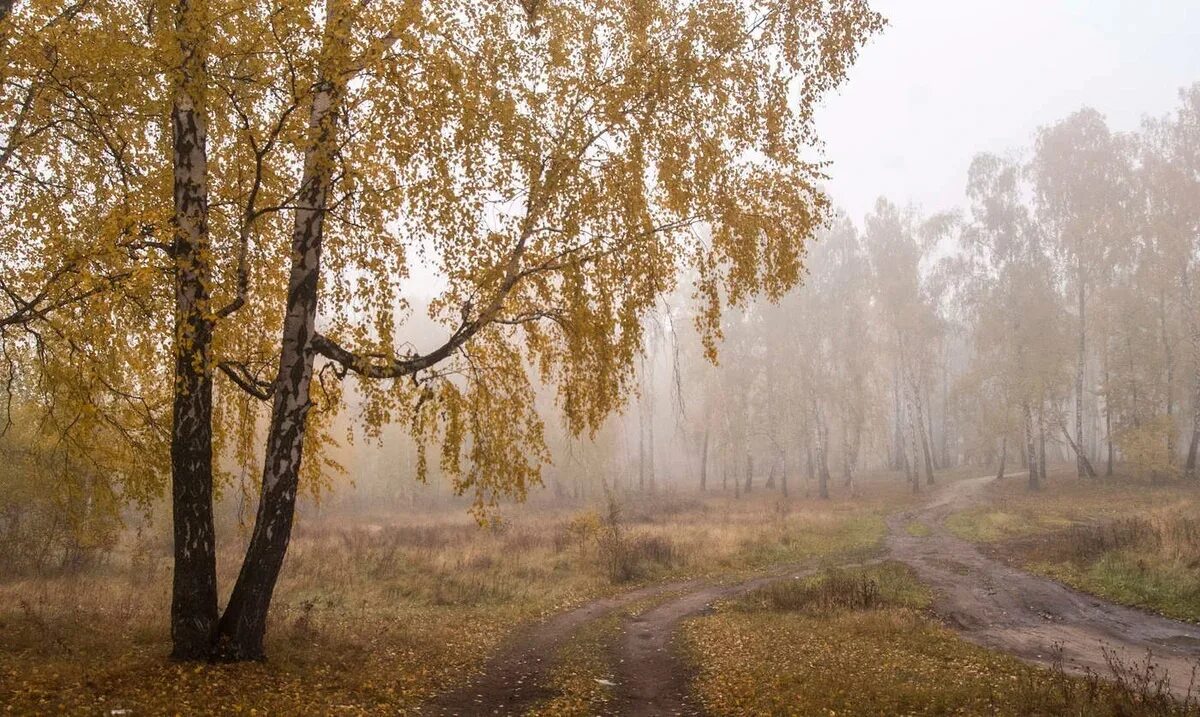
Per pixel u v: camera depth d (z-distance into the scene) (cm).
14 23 696
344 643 1047
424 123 768
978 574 1964
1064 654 1188
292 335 863
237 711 652
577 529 2544
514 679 973
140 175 903
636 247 891
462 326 923
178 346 707
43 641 848
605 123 887
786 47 895
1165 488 3472
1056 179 4050
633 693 920
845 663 1031
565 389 1001
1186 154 3828
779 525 2966
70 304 736
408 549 2442
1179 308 3972
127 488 986
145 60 738
